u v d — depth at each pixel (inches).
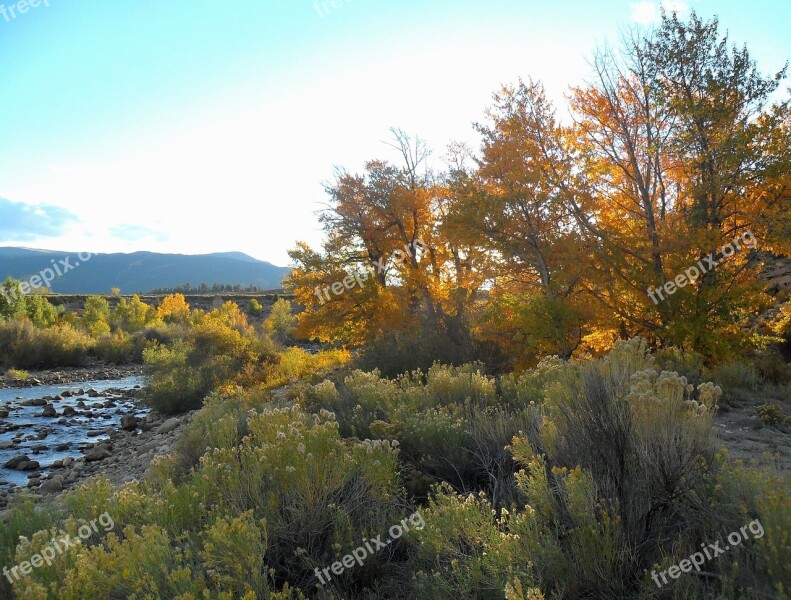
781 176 504.7
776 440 255.8
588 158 609.3
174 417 682.8
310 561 143.5
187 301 3949.3
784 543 101.3
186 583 117.0
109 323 2389.3
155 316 2647.6
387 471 177.2
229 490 168.9
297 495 158.9
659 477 142.7
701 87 550.3
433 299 861.8
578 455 163.8
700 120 533.3
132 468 426.6
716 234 521.7
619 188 627.5
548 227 620.4
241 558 123.0
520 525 128.7
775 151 499.2
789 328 591.2
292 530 152.6
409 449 240.8
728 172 529.7
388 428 255.0
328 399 361.1
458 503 142.1
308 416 265.6
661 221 605.9
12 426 682.8
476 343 639.8
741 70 538.3
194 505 165.8
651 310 545.3
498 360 620.4
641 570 122.3
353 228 945.5
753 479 131.1
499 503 176.9
